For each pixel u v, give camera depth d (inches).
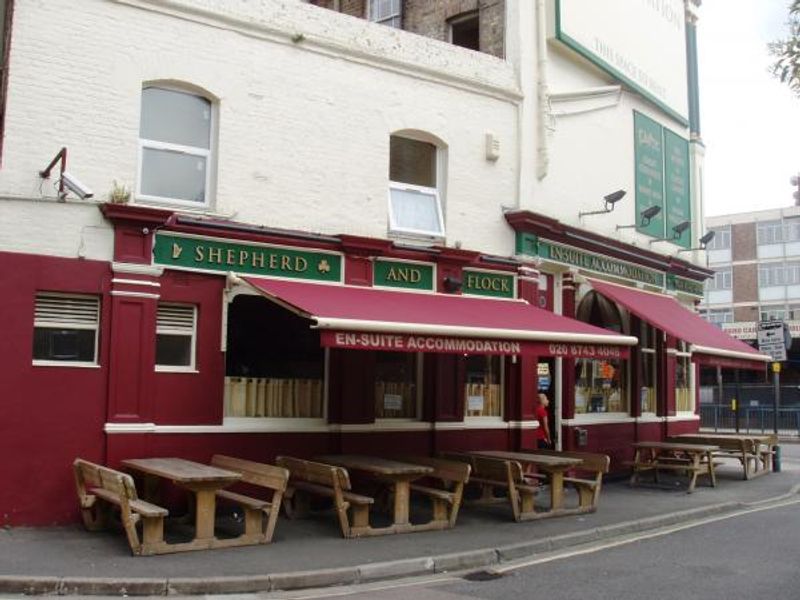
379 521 446.9
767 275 2146.9
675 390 772.6
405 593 316.2
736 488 624.7
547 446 611.8
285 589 319.9
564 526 441.7
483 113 571.2
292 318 488.1
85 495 391.5
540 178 601.3
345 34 508.4
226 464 420.2
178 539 380.5
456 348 424.5
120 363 414.9
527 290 575.8
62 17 416.2
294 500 453.1
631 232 709.3
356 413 492.4
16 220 396.2
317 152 489.7
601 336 487.8
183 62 448.5
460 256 532.7
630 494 580.4
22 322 394.6
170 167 450.9
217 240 445.7
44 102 408.8
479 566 367.2
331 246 483.5
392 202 527.8
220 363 445.1
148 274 423.5
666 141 778.2
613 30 693.9
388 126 521.7
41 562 329.7
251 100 468.1
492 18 613.6
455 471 433.7
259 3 476.1
